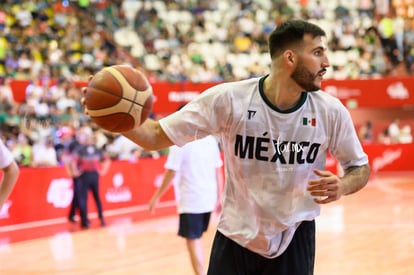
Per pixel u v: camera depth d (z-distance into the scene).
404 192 16.56
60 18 20.78
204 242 9.82
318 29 3.42
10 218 12.02
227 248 3.82
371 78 21.20
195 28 23.84
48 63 18.28
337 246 9.40
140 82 3.25
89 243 10.16
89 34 21.19
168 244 9.90
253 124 3.54
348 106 21.27
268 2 25.19
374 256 8.65
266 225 3.67
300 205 3.72
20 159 13.13
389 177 20.47
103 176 13.84
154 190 15.11
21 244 10.22
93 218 13.15
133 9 23.62
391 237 10.09
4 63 17.39
